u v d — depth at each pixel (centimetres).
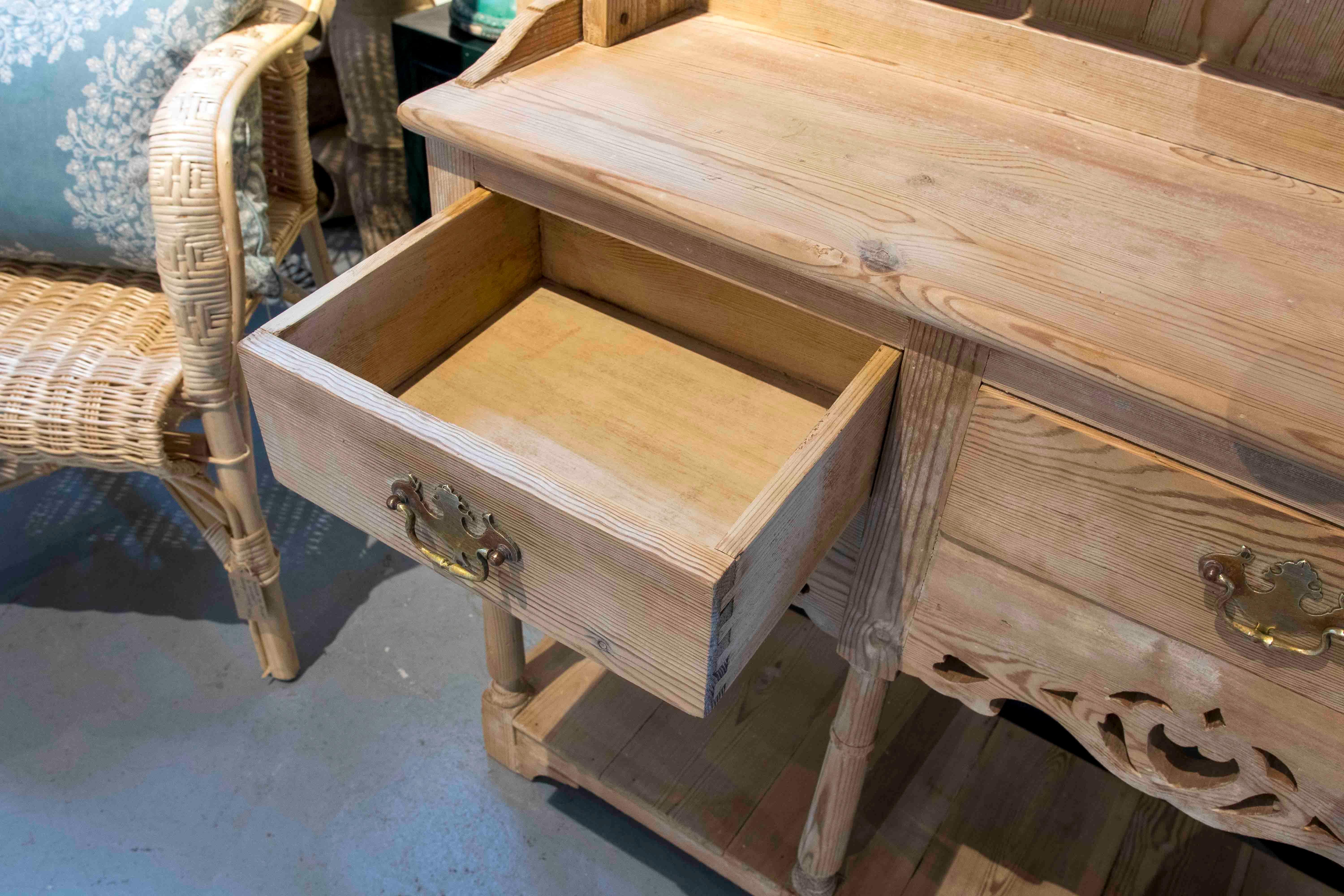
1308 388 60
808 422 92
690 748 124
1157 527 66
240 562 125
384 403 72
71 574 154
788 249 70
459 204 90
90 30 109
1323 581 62
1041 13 87
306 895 119
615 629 70
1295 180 80
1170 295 67
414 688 142
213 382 109
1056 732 139
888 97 89
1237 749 72
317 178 216
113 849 123
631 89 88
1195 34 81
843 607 89
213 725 136
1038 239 71
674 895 122
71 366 109
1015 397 69
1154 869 117
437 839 125
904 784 123
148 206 114
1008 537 75
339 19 164
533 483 67
